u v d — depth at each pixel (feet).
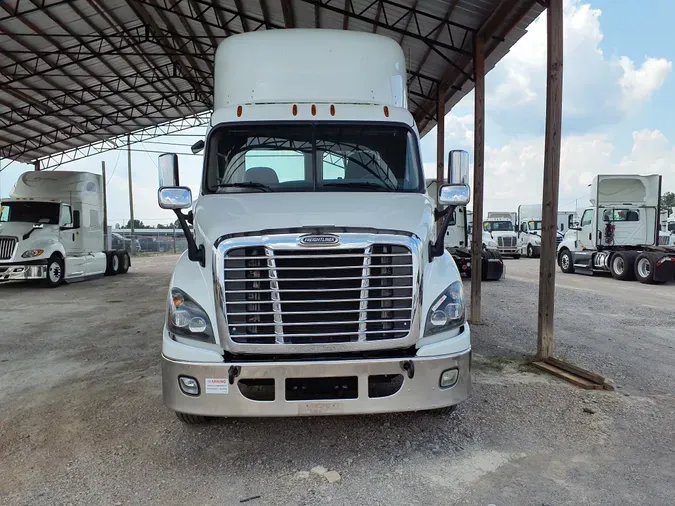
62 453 11.44
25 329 25.07
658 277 42.47
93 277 52.44
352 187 13.89
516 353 19.15
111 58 51.57
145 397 14.79
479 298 24.62
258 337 10.13
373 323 10.36
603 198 50.70
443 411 12.71
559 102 17.38
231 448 11.51
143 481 10.17
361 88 15.48
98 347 21.11
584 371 16.05
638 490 9.70
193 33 46.47
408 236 10.49
